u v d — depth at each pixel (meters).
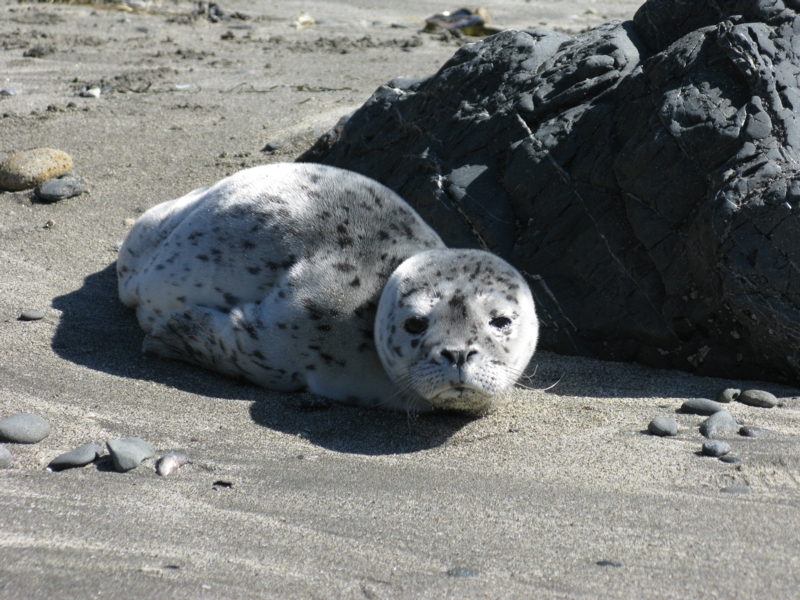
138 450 12.74
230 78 35.59
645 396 15.94
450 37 44.59
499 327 14.23
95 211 24.28
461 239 19.53
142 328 18.19
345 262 15.88
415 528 11.07
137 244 19.09
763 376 16.53
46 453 12.88
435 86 21.98
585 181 18.27
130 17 46.97
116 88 33.91
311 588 9.58
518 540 10.74
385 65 37.94
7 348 16.73
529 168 18.89
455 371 13.53
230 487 12.16
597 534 10.85
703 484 12.23
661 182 16.94
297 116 30.11
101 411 14.55
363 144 23.59
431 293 14.21
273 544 10.58
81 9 48.12
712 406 14.88
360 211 16.83
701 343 16.97
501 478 12.64
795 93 16.31
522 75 20.73
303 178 17.45
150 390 15.66
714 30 17.53
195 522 11.05
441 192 20.06
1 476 12.07
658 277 17.23
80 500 11.47
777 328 15.42
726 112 16.50
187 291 16.81
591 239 18.02
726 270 15.55
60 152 26.08
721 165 16.25
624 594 9.46
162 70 36.62
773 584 9.61
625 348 17.75
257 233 16.48
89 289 20.20
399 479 12.64
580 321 17.98
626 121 18.02
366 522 11.23
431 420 15.09
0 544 10.12
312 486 12.30
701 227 16.11
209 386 16.11
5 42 40.44
